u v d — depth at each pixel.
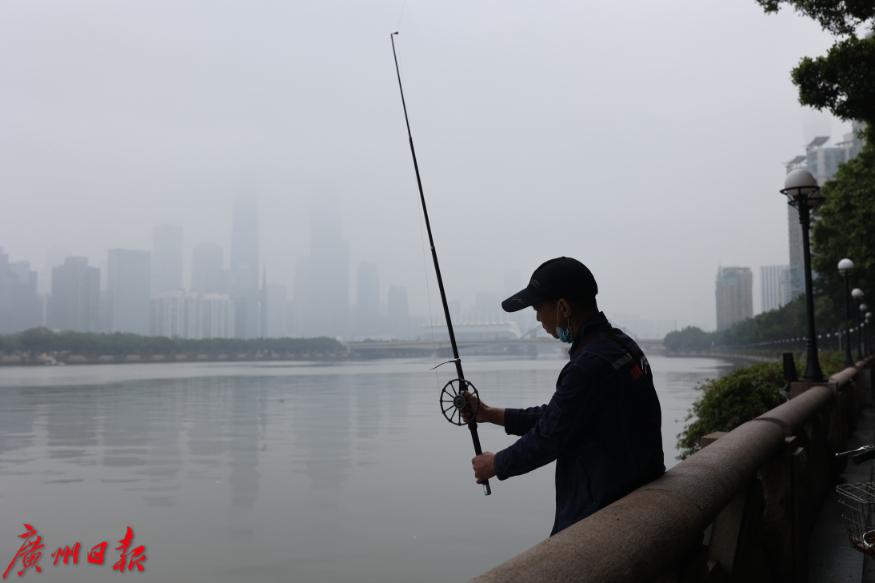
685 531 1.73
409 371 106.44
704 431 8.79
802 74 8.62
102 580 9.87
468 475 16.80
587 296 2.21
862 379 14.17
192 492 15.55
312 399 46.53
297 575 9.76
